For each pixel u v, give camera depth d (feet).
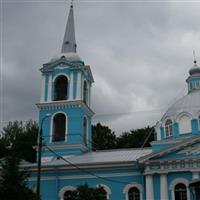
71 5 197.06
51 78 173.37
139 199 133.18
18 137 230.27
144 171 132.67
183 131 148.05
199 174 126.31
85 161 144.97
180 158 128.36
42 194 141.69
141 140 233.14
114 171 138.31
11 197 97.60
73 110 165.89
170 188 128.06
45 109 168.45
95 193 110.01
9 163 102.06
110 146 236.84
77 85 169.68
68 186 140.67
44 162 152.35
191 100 156.15
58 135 166.20
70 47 183.11
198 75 172.96
